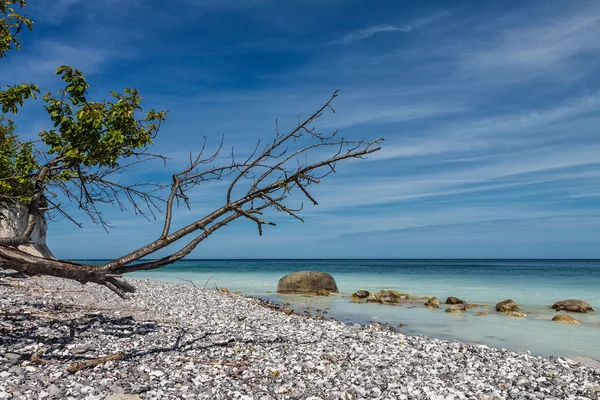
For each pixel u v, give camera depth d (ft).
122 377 22.47
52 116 29.22
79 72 29.07
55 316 37.24
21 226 59.93
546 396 25.50
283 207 23.67
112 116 29.53
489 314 67.26
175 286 90.43
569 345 45.93
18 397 18.56
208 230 25.04
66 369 22.95
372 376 26.43
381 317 64.34
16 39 31.45
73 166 31.19
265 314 54.60
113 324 36.83
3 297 43.24
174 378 22.84
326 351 32.22
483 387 26.13
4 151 33.14
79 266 23.71
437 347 37.06
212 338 34.17
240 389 22.03
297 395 21.86
